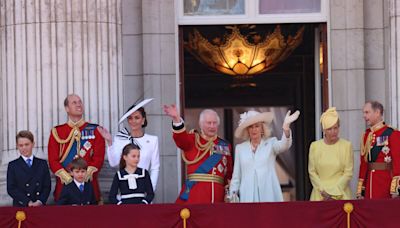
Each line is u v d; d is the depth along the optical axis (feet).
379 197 172.45
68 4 185.26
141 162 175.01
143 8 198.49
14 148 187.52
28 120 185.68
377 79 199.31
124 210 160.25
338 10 199.93
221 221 160.25
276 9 202.39
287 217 160.15
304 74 261.65
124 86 198.29
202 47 224.12
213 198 170.19
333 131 172.35
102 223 160.15
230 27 216.95
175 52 198.59
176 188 196.85
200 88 286.25
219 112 290.35
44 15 185.47
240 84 280.92
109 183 182.70
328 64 200.44
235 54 225.76
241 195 169.68
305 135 262.47
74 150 175.42
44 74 185.16
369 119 173.88
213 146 171.53
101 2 186.60
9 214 160.56
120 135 175.94
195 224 160.15
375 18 199.72
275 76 276.00
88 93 185.16
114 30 187.62
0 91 195.42
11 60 187.62
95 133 176.45
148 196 167.94
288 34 224.33
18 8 186.80
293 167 285.02
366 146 174.19
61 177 172.55
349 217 160.25
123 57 198.29
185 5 201.57
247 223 160.15
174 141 178.40
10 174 172.96
